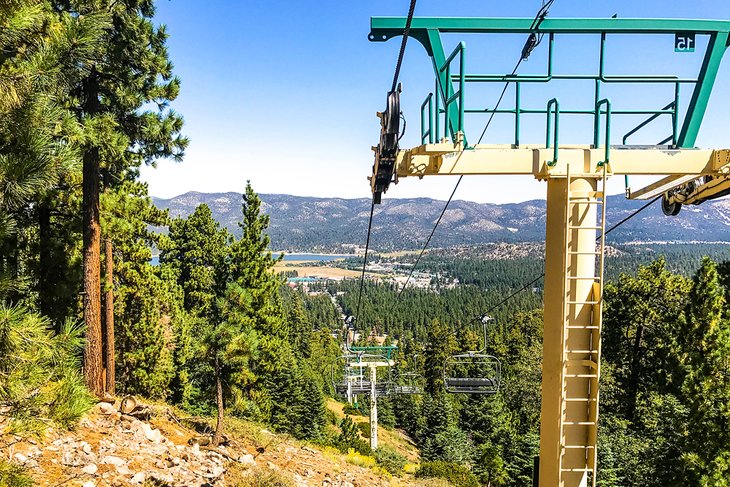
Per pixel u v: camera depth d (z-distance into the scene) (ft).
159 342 72.90
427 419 136.67
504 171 11.29
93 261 39.55
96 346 39.70
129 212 48.26
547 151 11.36
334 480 43.14
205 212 126.00
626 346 105.09
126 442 31.58
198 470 32.12
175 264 122.93
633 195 15.94
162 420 43.09
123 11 36.76
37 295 40.55
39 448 25.31
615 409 97.50
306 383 112.37
